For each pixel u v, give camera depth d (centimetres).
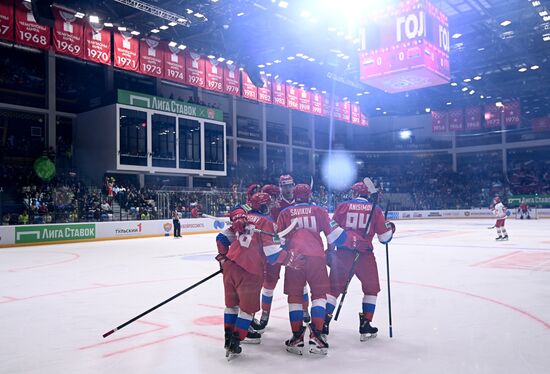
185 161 3259
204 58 2509
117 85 3397
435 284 783
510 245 1526
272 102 2980
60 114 3108
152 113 3070
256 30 2589
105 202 2542
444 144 4984
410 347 427
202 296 705
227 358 405
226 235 444
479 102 4012
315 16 2298
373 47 1944
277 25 2505
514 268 982
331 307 460
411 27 1848
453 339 450
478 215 4019
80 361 407
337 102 3638
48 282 912
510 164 4688
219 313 587
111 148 2919
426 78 1903
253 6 2230
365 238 469
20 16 1800
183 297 698
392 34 1895
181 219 2538
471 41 3039
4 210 2438
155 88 3600
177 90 3766
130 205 2639
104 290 798
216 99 3997
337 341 454
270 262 419
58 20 1903
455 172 4766
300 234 444
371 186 477
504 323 511
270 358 405
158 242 2017
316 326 414
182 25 2384
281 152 4562
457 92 3938
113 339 476
